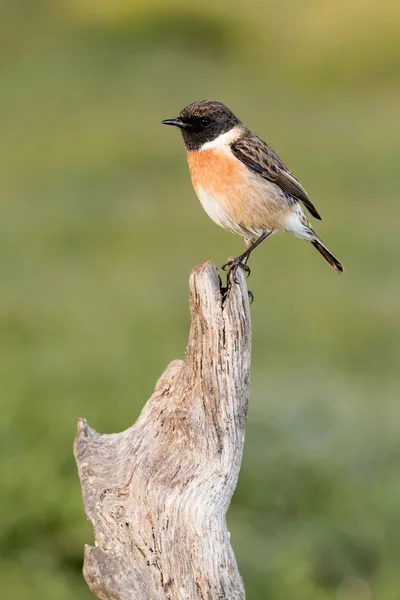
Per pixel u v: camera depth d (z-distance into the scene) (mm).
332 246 22328
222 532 5906
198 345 6199
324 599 10016
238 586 5906
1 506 11133
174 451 6137
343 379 15680
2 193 27828
